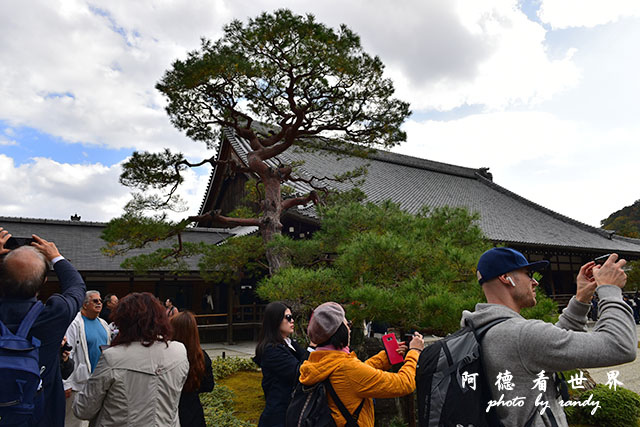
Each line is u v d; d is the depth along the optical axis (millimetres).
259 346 3488
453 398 1520
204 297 17188
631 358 1337
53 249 2480
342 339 2285
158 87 8977
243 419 5824
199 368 3111
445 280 4492
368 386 2098
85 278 15523
